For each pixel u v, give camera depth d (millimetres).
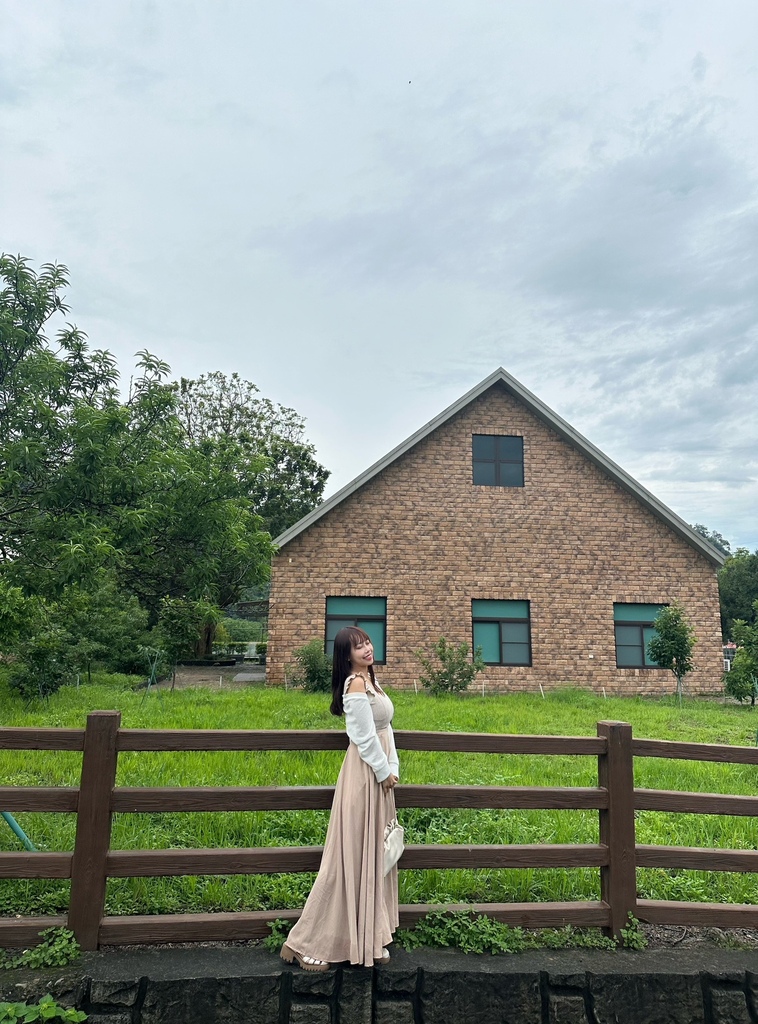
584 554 18688
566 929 3963
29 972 3365
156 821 5391
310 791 3824
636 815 6328
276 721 10672
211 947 3676
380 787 3553
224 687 17188
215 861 3707
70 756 7375
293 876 4418
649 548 18875
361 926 3410
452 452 18766
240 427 37000
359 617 18172
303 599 17875
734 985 3684
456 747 3955
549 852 3971
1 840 5000
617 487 19031
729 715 14141
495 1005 3520
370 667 3814
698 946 3953
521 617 18484
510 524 18641
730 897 4527
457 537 18453
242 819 5469
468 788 3947
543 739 4012
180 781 6445
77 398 10273
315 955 3449
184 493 10336
